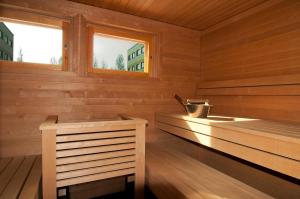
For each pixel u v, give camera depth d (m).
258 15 2.03
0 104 1.77
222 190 1.18
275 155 1.05
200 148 2.51
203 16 2.33
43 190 1.30
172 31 2.58
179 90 2.63
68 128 1.35
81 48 2.07
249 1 1.97
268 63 1.93
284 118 1.72
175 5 2.08
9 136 1.79
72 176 1.38
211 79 2.61
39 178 1.30
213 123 1.49
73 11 2.02
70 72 2.01
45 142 1.30
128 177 2.11
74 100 2.03
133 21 2.32
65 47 2.02
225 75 2.41
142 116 2.39
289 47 1.76
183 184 1.26
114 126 1.50
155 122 2.46
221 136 1.41
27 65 1.88
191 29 2.72
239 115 2.11
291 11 1.75
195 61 2.75
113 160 1.51
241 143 1.25
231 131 1.32
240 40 2.22
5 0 1.76
